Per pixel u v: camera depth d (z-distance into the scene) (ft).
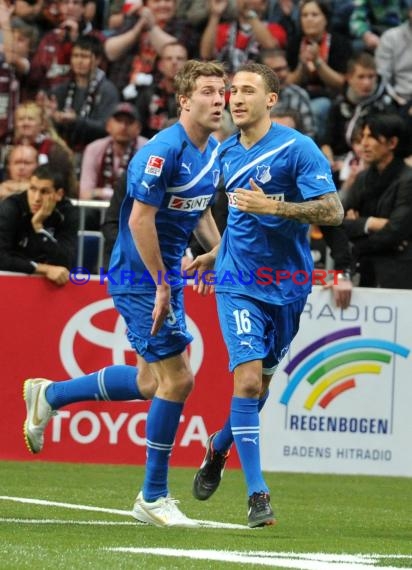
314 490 61.98
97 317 68.85
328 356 69.41
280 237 46.06
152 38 93.71
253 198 43.55
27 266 68.33
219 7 94.89
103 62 93.86
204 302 69.31
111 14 96.68
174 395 45.91
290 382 69.41
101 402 69.36
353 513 53.01
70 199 74.33
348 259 68.74
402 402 69.77
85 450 69.36
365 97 88.79
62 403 51.13
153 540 40.16
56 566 32.55
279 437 69.62
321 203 44.01
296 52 94.58
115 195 67.26
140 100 92.94
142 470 67.31
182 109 45.14
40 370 68.95
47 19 94.68
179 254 46.78
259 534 43.70
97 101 91.86
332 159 88.58
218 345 69.51
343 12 96.07
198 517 49.80
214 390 69.56
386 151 72.69
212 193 46.62
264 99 45.78
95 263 74.59
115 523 45.52
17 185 82.17
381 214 73.00
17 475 62.69
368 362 69.56
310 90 92.79
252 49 94.73
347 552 38.65
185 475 66.08
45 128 88.79
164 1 95.20
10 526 43.09
